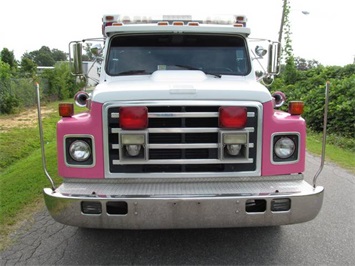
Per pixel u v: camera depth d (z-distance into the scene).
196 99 3.21
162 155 3.28
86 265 3.37
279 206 3.05
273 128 3.29
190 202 2.94
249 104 3.24
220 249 3.67
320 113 11.46
